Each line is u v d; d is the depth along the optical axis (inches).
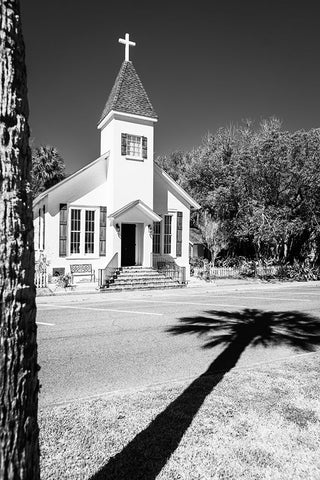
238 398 219.9
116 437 173.6
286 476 147.6
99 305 580.4
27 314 89.4
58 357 310.0
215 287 835.4
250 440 173.2
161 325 433.7
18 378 86.4
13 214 87.4
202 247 1378.0
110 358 308.8
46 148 1360.7
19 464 86.0
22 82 93.6
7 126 89.2
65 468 149.3
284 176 1005.2
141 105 820.0
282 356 322.0
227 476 146.4
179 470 149.3
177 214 920.9
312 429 185.0
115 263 781.9
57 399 225.6
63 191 767.1
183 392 228.4
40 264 720.3
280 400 218.2
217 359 310.2
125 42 846.5
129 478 143.6
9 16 90.0
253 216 979.3
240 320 466.3
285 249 1127.0
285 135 1009.5
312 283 984.3
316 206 1007.6
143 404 210.1
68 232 775.7
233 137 1368.1
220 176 1229.7
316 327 434.6
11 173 88.4
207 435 176.6
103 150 860.6
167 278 822.5
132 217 803.4
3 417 83.7
